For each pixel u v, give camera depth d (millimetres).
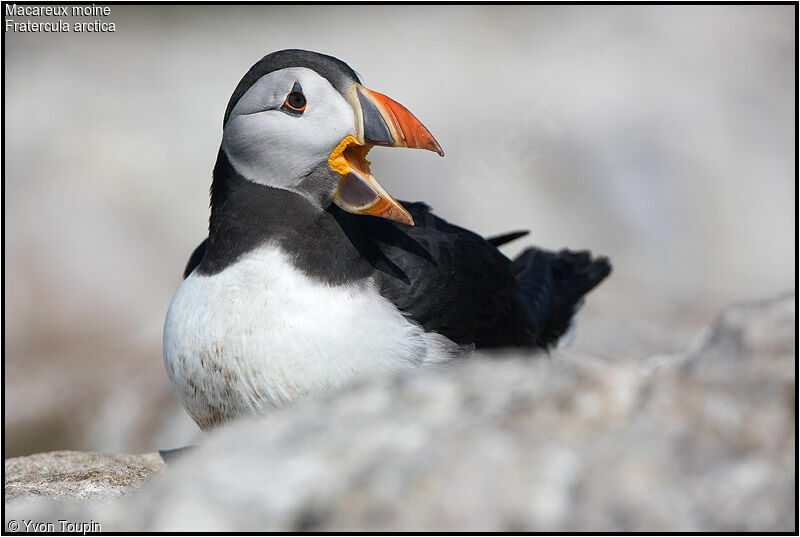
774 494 3854
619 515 3832
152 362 14391
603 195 17891
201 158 18594
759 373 4152
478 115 18656
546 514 3855
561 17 21062
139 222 17750
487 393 4387
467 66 19906
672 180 18250
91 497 6375
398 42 20969
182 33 21266
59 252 17156
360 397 4582
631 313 15562
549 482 3910
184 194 18141
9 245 17016
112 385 13578
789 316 4277
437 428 4219
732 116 19094
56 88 19172
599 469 3922
